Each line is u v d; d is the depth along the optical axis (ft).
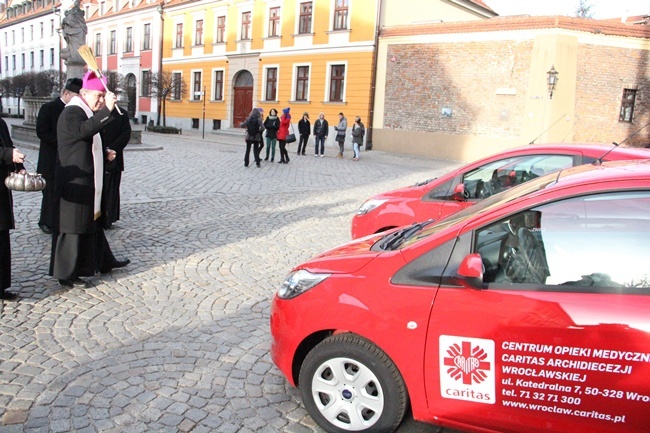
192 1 123.54
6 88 170.71
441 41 80.07
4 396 11.23
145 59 140.05
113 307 16.30
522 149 19.16
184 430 10.32
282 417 10.92
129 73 146.82
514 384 8.73
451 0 101.40
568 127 72.64
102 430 10.21
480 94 77.20
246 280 19.53
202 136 99.50
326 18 94.32
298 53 99.91
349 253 10.98
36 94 156.56
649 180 8.69
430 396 9.30
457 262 9.27
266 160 61.00
